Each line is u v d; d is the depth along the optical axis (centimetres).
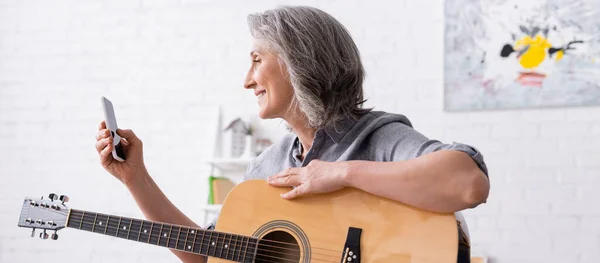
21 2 433
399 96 350
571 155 316
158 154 388
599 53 318
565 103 319
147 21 411
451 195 129
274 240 150
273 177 153
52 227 168
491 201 321
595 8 322
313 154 157
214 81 390
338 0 374
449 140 335
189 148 384
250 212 152
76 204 393
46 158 406
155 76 401
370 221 139
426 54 351
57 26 425
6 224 399
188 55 399
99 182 395
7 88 422
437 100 343
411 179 132
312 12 159
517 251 312
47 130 410
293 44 153
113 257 379
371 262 135
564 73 321
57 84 416
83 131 405
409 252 133
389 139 149
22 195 403
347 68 157
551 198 314
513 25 333
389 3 364
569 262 305
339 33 160
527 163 321
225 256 151
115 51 412
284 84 156
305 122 160
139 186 170
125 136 170
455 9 344
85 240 385
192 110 389
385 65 356
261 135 373
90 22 421
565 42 323
